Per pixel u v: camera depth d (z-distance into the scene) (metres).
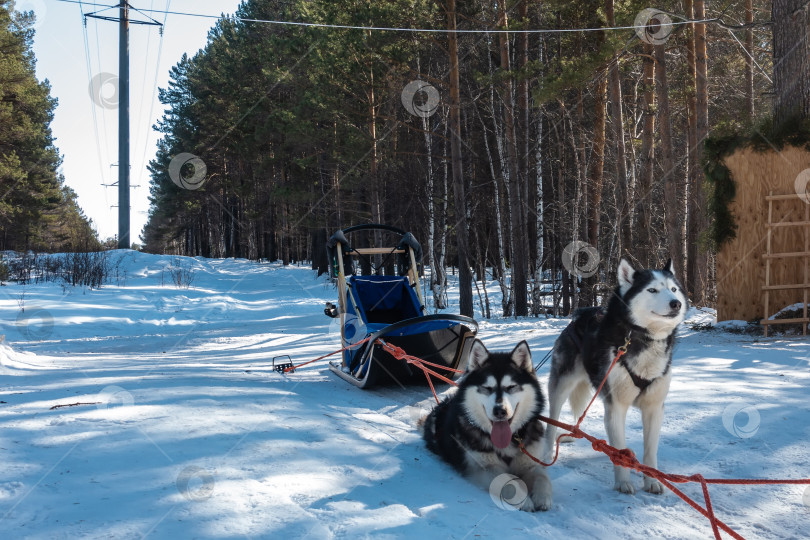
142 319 20.77
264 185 48.12
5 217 35.81
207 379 7.76
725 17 22.58
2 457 4.11
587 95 23.03
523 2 19.23
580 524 3.70
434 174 26.47
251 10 38.47
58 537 3.03
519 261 18.55
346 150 26.66
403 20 17.66
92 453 4.30
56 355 12.29
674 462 4.75
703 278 18.72
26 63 37.84
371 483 4.21
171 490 3.70
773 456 4.74
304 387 7.79
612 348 4.45
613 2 17.22
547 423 4.97
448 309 22.72
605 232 24.73
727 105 24.53
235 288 34.50
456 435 4.57
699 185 19.44
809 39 11.27
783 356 8.72
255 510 3.50
